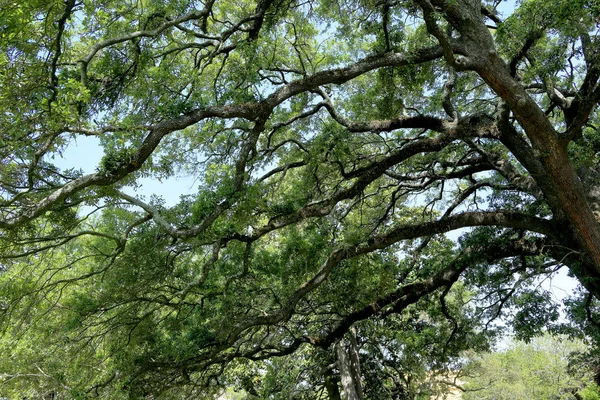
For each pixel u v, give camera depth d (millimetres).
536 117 8828
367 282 12773
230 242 11820
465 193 13305
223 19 13000
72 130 6887
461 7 9383
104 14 7598
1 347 12078
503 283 13219
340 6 11539
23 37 5266
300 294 10945
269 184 12570
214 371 13641
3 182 7590
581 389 20375
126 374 10438
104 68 8727
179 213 10016
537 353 27891
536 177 9938
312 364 18672
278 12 10719
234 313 11555
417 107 14273
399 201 16672
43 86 6230
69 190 7094
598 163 11953
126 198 9305
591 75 9172
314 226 12203
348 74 9656
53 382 13164
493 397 27328
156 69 8789
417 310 17531
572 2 7918
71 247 12891
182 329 11953
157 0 8930
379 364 19453
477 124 11039
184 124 8211
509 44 9672
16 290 9578
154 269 10438
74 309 10250
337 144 11609
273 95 9352
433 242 16031
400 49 10383
